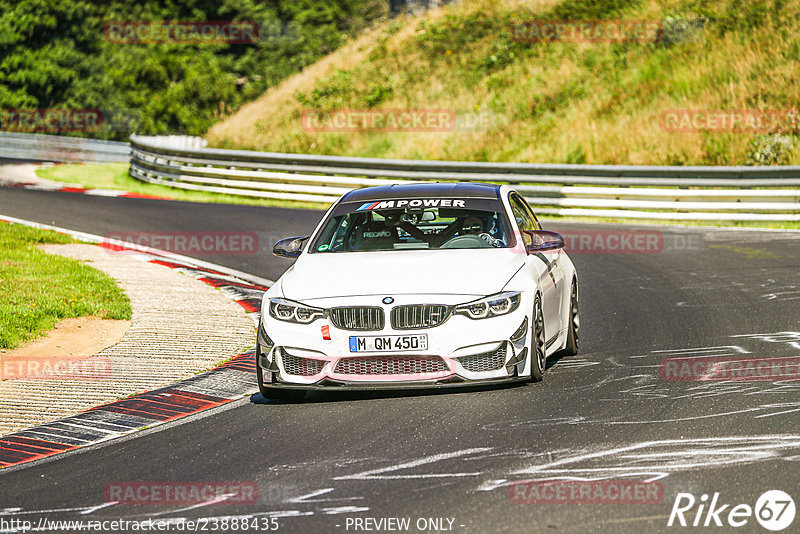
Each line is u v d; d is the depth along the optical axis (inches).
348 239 1219.9
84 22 7121.1
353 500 753.6
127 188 3754.9
